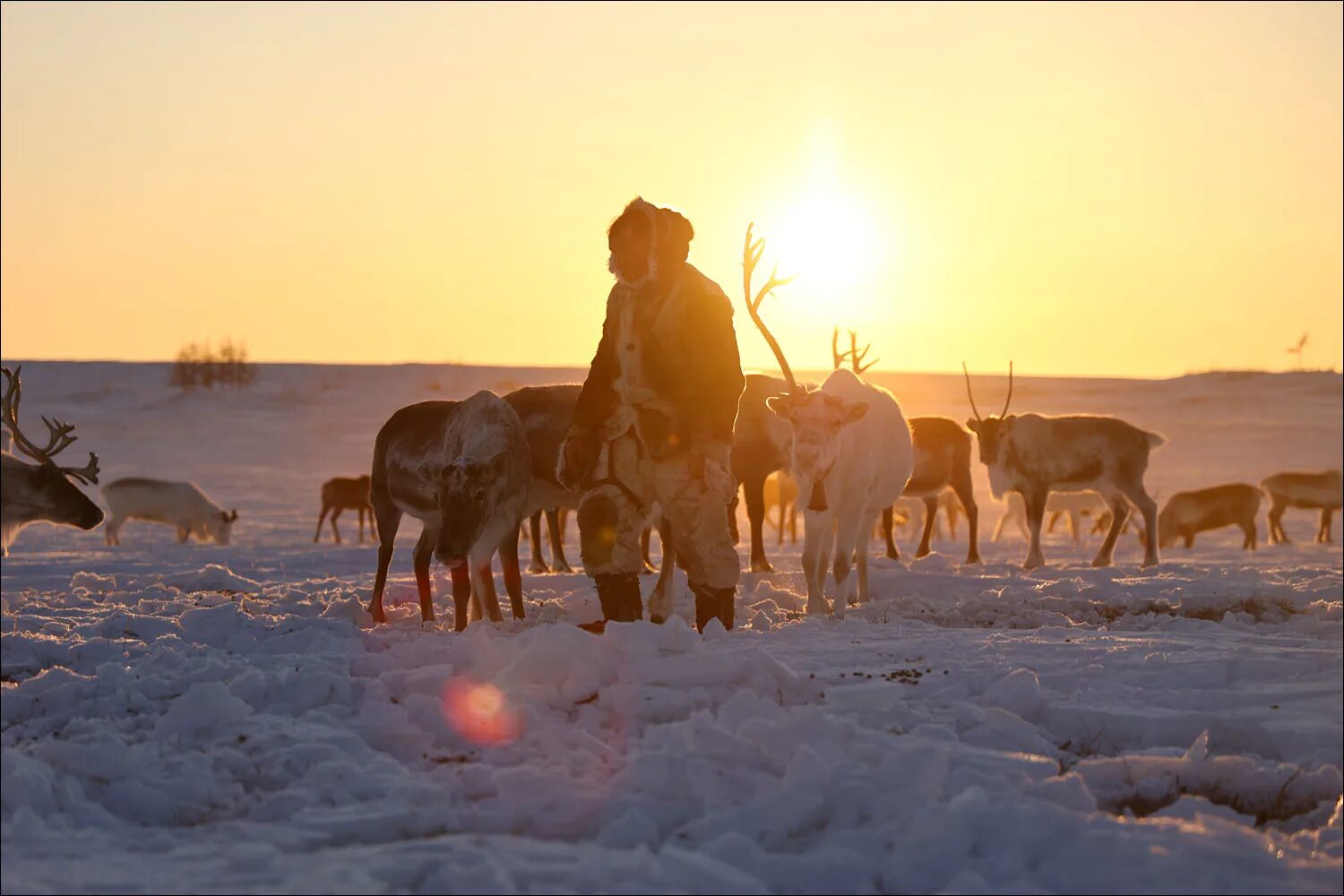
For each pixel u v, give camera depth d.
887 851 4.66
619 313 7.93
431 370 125.00
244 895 4.16
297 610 11.38
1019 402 108.69
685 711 6.20
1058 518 44.53
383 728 5.89
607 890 4.25
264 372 120.94
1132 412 102.12
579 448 8.08
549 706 6.34
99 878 4.32
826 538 11.70
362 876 4.32
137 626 9.31
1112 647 8.04
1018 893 4.30
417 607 11.83
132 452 73.31
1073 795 5.10
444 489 9.02
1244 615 10.67
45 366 120.06
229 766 5.47
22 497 14.80
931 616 10.88
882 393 12.68
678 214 7.84
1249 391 114.75
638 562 8.12
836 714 6.10
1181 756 5.78
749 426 15.95
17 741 5.91
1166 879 4.41
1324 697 6.67
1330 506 34.44
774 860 4.50
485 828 4.98
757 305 9.70
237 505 46.91
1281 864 4.55
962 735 6.01
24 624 9.87
